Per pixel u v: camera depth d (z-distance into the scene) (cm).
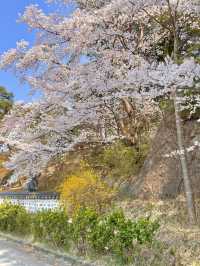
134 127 1401
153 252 632
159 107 1310
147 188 1098
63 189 1142
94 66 1106
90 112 1234
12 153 1667
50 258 845
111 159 1378
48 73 1223
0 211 1273
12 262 837
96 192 1088
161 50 1308
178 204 942
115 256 695
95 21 1105
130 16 1128
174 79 803
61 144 1405
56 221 911
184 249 634
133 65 1043
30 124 1359
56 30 1162
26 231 1103
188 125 1064
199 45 1095
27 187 1641
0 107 2350
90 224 784
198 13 1060
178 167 1035
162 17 1132
